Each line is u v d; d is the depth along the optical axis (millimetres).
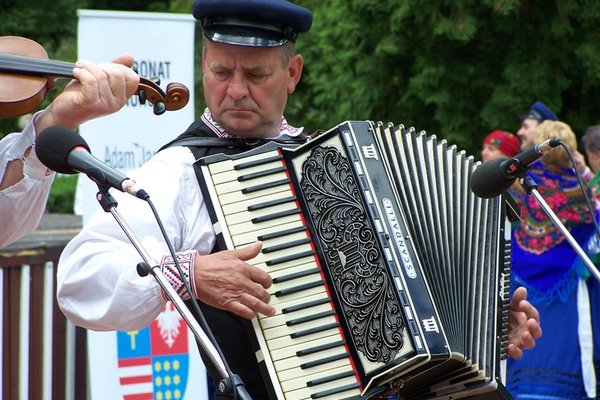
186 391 6309
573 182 6273
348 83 13414
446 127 12445
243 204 3611
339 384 3484
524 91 11969
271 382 3471
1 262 5734
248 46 3729
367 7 12586
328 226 3570
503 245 3859
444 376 3658
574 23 12086
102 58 6332
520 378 6320
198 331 3039
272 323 3514
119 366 6203
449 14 12352
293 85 4020
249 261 3559
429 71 12250
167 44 6457
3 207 3268
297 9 3814
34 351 6008
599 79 11961
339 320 3527
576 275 6254
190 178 3725
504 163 3500
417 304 3439
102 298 3518
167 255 3514
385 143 3715
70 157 3062
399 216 3551
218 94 3791
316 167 3619
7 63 3176
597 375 6336
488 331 3709
